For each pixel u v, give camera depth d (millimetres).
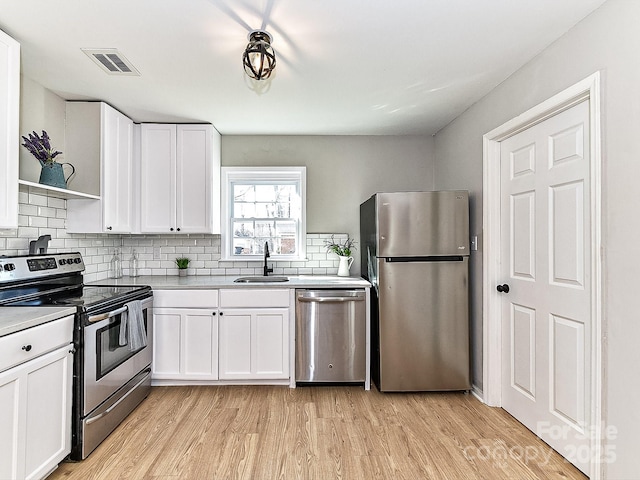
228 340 3062
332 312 3074
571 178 2018
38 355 1758
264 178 3875
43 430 1792
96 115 2898
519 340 2508
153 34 1980
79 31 1949
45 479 1903
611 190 1689
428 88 2705
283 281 3344
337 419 2562
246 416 2602
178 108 3078
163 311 3049
